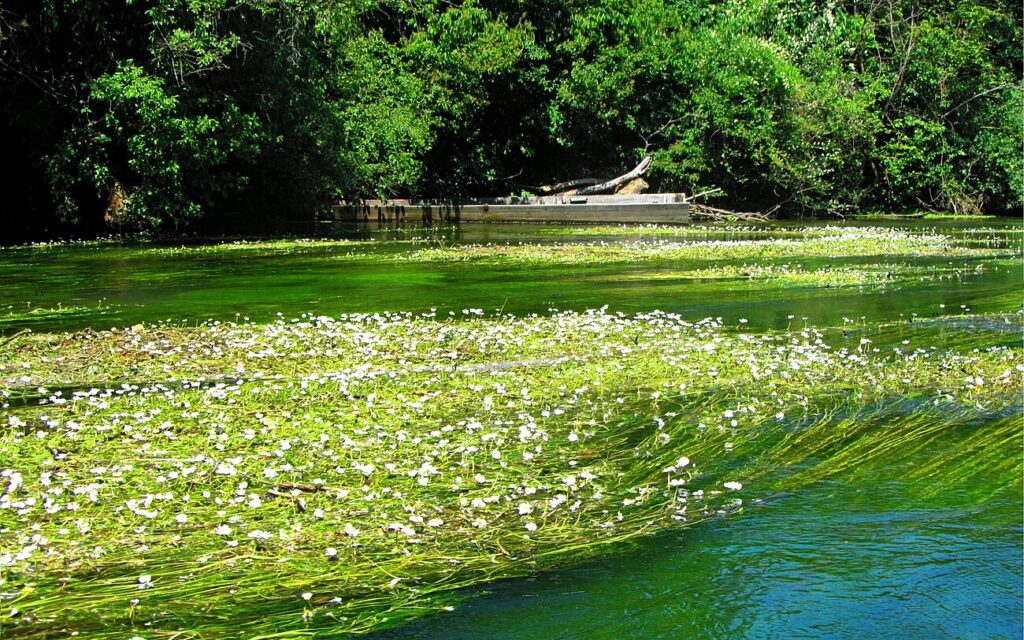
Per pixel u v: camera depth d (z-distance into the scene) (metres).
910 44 31.11
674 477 5.21
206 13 19.81
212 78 21.17
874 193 32.09
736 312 10.32
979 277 13.34
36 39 20.33
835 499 4.92
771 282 12.73
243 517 4.55
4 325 9.67
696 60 28.53
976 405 6.57
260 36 21.50
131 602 3.75
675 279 13.09
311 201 26.34
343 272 14.18
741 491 5.03
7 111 20.86
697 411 6.44
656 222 26.33
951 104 32.25
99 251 18.25
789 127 28.55
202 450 5.48
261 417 6.09
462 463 5.31
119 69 19.78
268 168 24.62
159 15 19.33
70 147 20.31
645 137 29.77
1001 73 33.00
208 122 20.03
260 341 8.52
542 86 29.06
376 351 8.09
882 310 10.47
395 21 30.19
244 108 22.27
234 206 26.23
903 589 3.96
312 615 3.69
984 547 4.35
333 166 24.34
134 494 4.82
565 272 13.98
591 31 28.56
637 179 28.80
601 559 4.20
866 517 4.70
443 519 4.57
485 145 29.94
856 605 3.83
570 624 3.66
